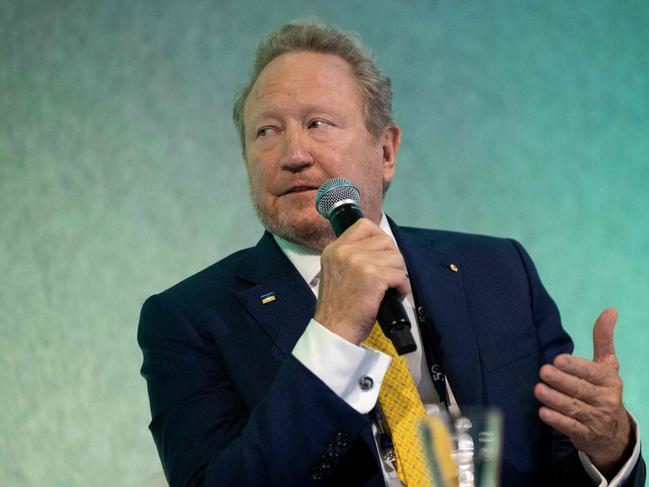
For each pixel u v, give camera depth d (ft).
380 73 14.85
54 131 26.07
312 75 14.08
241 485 11.51
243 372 13.33
